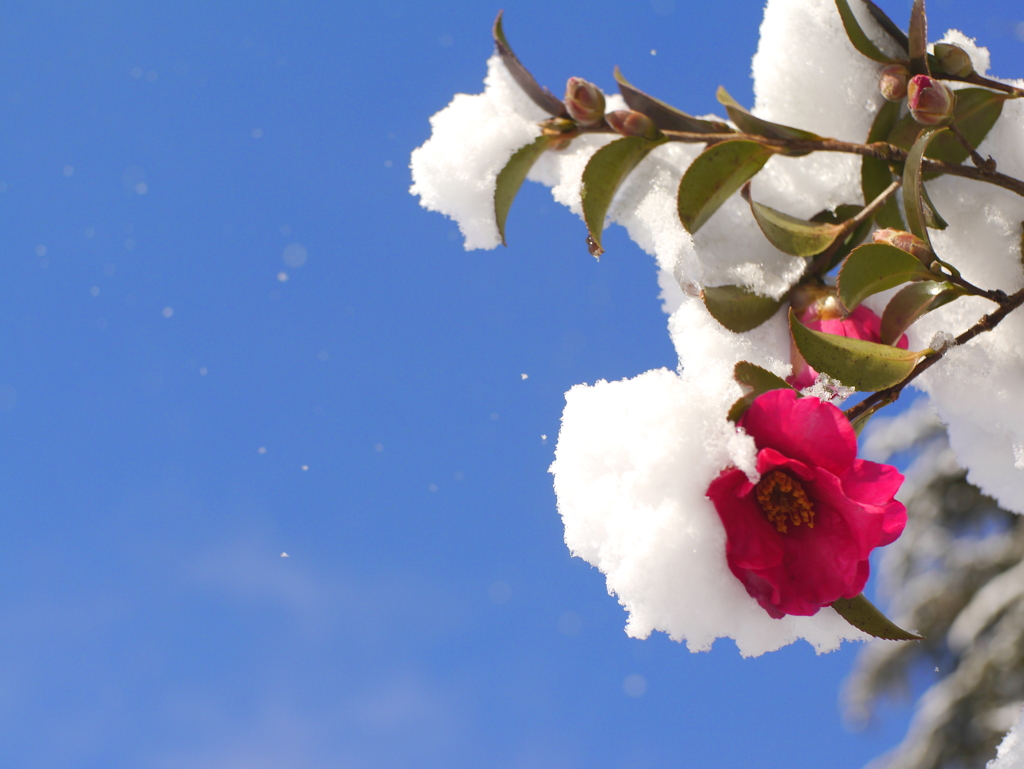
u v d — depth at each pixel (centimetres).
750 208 118
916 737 517
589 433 112
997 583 525
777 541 110
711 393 111
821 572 110
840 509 110
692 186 117
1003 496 122
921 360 114
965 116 121
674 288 120
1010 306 115
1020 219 121
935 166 120
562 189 122
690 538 110
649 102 120
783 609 110
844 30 123
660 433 110
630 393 112
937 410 122
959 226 122
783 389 110
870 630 112
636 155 119
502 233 121
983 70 124
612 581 111
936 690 532
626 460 111
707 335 117
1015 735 122
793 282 118
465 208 121
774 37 124
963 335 115
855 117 123
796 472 110
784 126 119
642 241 121
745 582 110
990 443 122
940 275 115
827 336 113
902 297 116
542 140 121
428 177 121
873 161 121
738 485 110
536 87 120
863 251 115
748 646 111
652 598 110
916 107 118
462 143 121
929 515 533
